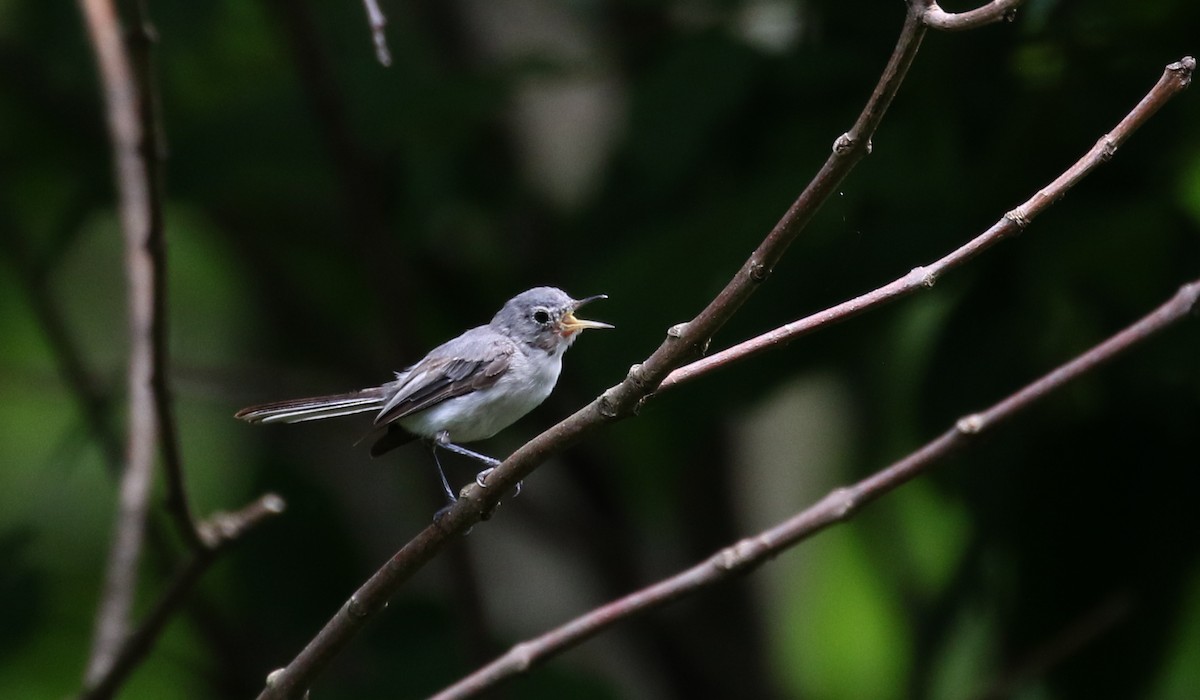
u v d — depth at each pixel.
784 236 5.39
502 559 13.56
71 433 12.68
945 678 10.91
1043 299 9.20
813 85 9.91
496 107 10.59
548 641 7.45
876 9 9.72
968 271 9.20
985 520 9.55
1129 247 8.76
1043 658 8.77
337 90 10.49
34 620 12.48
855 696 15.36
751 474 13.84
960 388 9.56
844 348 9.44
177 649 14.33
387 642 12.15
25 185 13.02
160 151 7.68
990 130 9.34
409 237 11.93
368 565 13.27
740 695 13.34
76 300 16.83
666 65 10.02
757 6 10.09
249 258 13.52
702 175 10.36
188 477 16.14
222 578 13.69
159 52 11.17
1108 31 9.02
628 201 10.74
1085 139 9.07
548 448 6.09
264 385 13.73
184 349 16.72
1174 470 9.14
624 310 9.54
